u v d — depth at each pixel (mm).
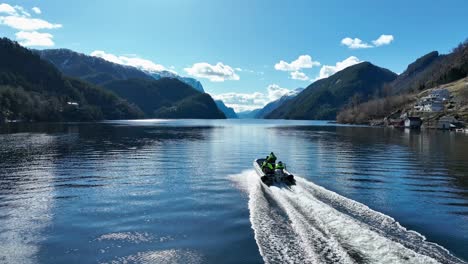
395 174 32031
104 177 30609
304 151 53438
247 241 14266
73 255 13633
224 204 20797
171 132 109250
